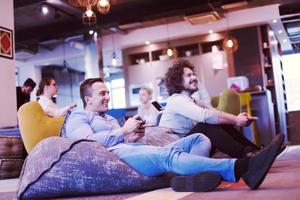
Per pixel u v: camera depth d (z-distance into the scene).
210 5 8.34
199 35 10.24
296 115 11.04
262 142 6.64
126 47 10.95
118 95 12.76
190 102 2.69
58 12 9.02
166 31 10.33
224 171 1.82
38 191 2.14
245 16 9.56
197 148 2.06
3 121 5.70
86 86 2.50
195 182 1.86
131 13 9.02
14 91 5.95
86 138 2.27
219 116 2.57
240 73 9.79
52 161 2.15
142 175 2.12
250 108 6.70
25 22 9.70
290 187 1.82
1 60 5.78
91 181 2.11
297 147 7.83
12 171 4.55
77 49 11.38
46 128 3.19
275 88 9.75
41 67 12.30
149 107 5.42
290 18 9.70
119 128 2.33
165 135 2.70
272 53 10.02
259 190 1.78
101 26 9.39
